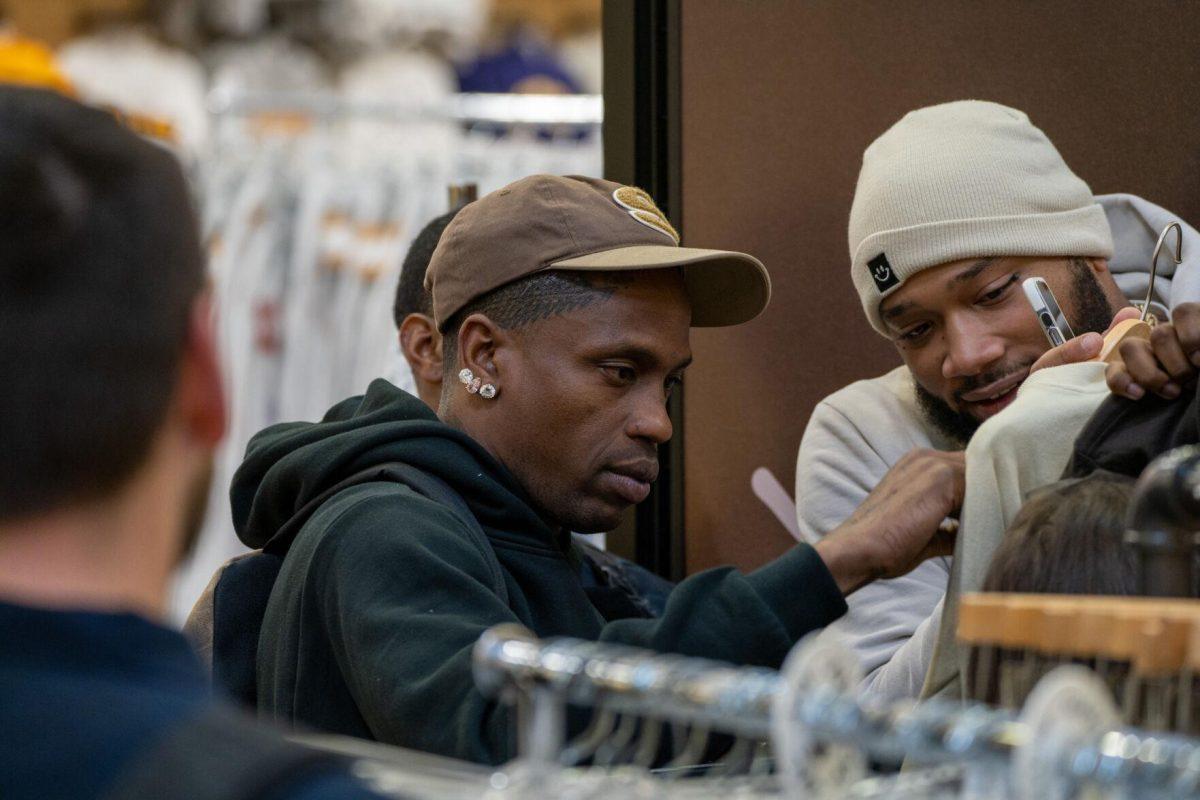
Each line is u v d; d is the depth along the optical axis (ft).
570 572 10.78
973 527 8.31
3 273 4.22
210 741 3.93
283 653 9.75
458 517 9.81
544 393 10.41
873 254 11.10
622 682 4.68
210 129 23.57
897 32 12.64
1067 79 11.80
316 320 22.26
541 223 10.54
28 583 4.21
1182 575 5.30
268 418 22.29
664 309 10.51
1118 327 9.04
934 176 10.82
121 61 23.81
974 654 6.52
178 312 4.47
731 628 7.91
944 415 11.64
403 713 8.15
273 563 11.08
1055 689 4.04
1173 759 3.96
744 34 13.56
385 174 22.62
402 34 25.20
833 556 8.59
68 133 4.44
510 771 5.04
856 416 12.12
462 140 23.75
